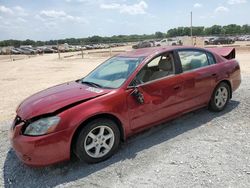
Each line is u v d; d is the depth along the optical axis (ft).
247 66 43.50
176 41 143.64
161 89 13.62
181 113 14.94
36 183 10.86
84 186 10.35
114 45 219.41
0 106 24.18
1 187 10.80
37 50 195.00
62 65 70.64
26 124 10.97
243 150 12.05
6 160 12.93
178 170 10.80
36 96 13.34
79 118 11.03
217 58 17.15
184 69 14.94
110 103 11.92
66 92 12.84
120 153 12.68
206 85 15.89
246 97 20.33
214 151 12.13
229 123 15.38
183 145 12.97
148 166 11.32
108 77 14.05
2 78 47.24
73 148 11.48
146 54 14.35
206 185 9.67
